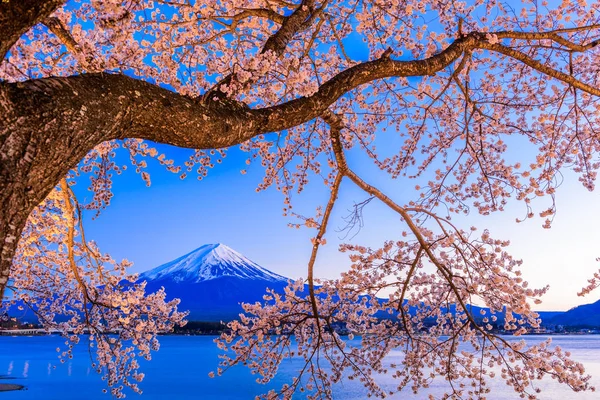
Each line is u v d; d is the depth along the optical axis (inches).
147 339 281.7
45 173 78.7
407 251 260.7
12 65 122.3
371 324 267.6
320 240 246.8
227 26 185.2
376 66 145.1
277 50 145.9
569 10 293.7
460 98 311.4
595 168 294.0
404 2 252.4
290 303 271.3
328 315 264.1
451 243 237.0
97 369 269.6
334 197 238.8
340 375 262.8
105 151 227.0
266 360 261.0
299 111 124.6
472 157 287.0
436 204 277.7
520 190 265.7
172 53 177.2
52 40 212.1
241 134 111.6
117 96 87.7
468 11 276.2
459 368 261.4
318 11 158.1
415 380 261.0
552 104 286.8
